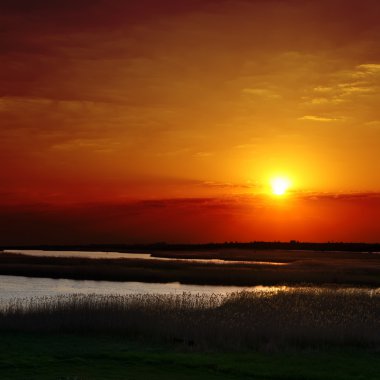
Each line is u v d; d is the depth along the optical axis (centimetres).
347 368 1950
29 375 1814
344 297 3744
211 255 15450
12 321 2698
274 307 3191
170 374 1875
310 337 2366
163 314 2847
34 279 6950
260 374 1875
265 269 7988
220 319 2712
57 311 2889
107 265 8975
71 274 7431
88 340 2452
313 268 8238
